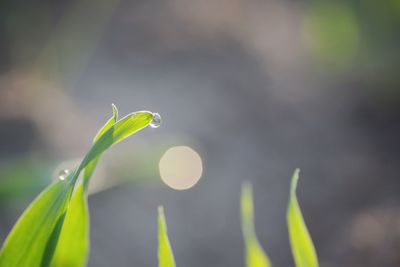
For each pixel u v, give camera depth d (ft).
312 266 0.92
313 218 2.90
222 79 3.67
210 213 2.82
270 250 2.73
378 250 2.36
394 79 3.81
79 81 3.50
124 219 2.65
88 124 2.99
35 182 1.83
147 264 2.51
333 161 3.31
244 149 3.26
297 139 3.42
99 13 3.51
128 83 3.54
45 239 0.84
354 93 3.88
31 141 2.68
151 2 4.25
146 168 2.12
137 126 0.82
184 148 3.00
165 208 2.77
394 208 2.70
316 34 4.14
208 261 2.61
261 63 3.89
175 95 3.48
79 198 0.86
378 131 3.64
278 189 3.09
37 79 3.31
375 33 3.95
